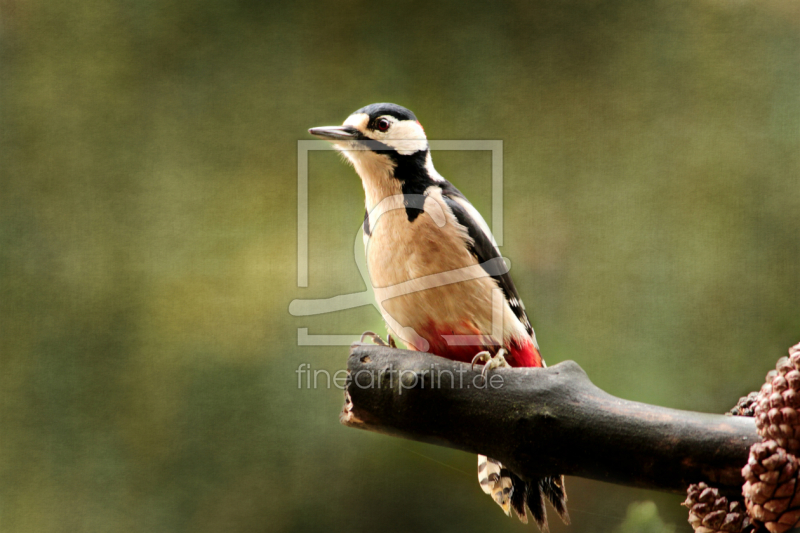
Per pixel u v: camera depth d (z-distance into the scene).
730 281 10.81
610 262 10.95
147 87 12.07
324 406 10.31
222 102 11.91
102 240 11.66
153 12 12.14
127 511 10.38
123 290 11.48
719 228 11.17
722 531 4.29
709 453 4.34
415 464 9.88
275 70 11.88
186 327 11.19
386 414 5.08
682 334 10.49
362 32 11.79
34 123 12.05
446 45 11.80
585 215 11.33
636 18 11.80
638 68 11.80
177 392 10.79
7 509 10.45
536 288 10.89
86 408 10.93
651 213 11.20
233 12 11.99
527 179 11.38
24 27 12.54
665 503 8.66
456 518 9.58
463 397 4.86
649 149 11.58
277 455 10.25
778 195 11.28
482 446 4.89
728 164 11.43
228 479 10.27
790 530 4.03
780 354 10.40
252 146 11.81
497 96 11.66
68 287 11.48
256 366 10.74
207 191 11.77
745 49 11.73
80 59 12.18
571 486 9.05
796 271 10.88
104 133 11.99
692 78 11.77
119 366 11.03
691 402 10.12
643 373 10.29
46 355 11.21
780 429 4.07
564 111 11.64
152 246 11.64
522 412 4.73
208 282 11.34
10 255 11.59
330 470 10.09
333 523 9.84
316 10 11.91
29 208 11.81
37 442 10.71
